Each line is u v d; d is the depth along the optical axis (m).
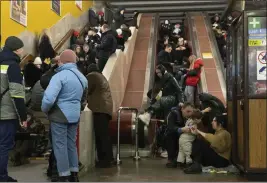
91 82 5.86
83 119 5.31
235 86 5.51
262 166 4.71
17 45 4.34
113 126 6.93
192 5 22.52
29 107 7.23
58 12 13.19
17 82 4.16
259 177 4.74
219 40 14.34
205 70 11.05
